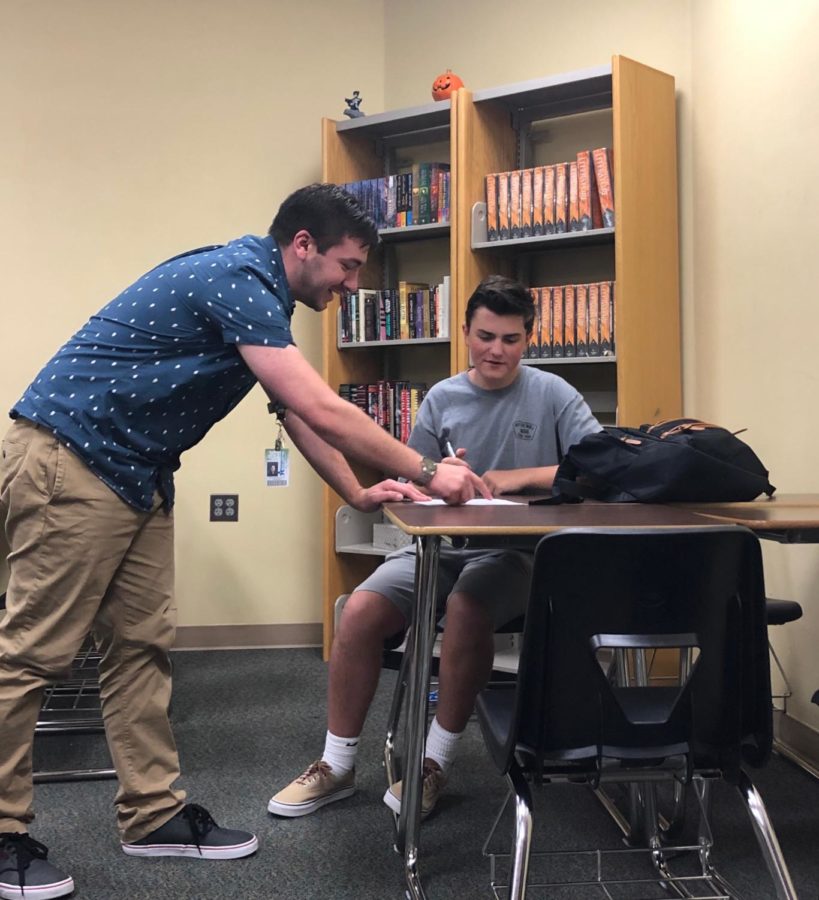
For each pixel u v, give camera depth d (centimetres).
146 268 378
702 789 182
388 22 394
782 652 262
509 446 237
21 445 174
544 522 147
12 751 173
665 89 319
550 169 321
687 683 127
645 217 311
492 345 229
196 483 384
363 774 239
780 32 258
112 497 174
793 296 252
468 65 374
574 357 316
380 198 362
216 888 179
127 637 188
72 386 173
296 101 387
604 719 128
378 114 367
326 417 171
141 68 377
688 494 187
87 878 183
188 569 384
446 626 204
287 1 386
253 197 384
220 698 310
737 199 282
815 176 241
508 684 305
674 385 321
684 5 323
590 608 125
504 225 331
